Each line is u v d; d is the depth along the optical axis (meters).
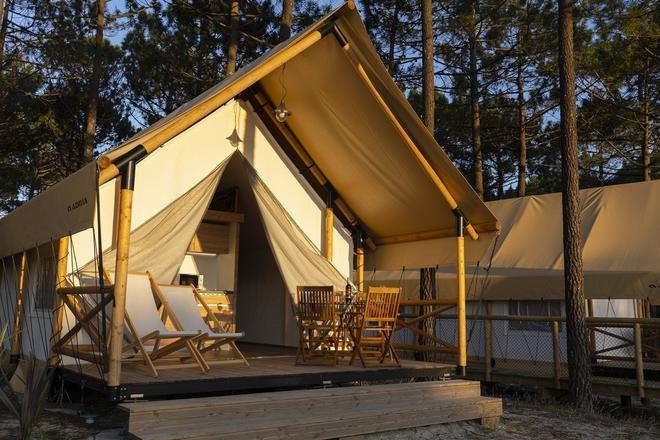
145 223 6.61
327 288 6.50
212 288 9.16
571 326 7.81
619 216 10.48
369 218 8.46
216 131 7.36
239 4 16.09
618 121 18.12
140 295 6.25
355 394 5.58
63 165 18.83
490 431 5.98
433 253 7.93
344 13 6.07
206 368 5.55
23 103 16.31
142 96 17.73
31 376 4.47
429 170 6.95
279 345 9.28
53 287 6.37
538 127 20.81
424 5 10.55
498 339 11.17
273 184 7.79
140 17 17.28
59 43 16.33
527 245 11.20
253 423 4.77
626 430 6.30
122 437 4.72
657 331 9.72
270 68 5.92
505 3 17.19
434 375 6.85
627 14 13.17
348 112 7.02
